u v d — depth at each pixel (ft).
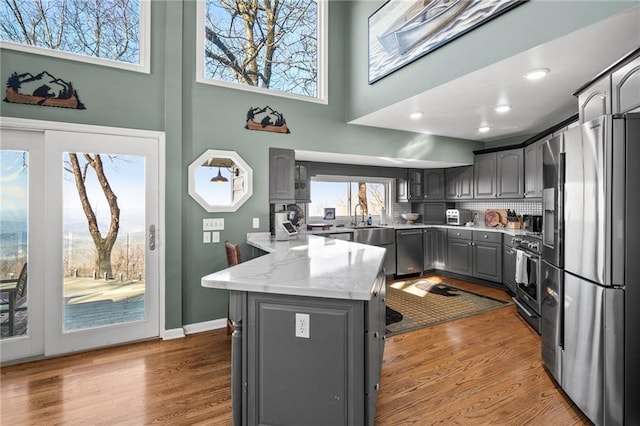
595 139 6.05
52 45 9.24
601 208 5.93
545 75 8.79
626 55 6.40
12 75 8.52
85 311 9.43
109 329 9.65
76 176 9.27
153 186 10.17
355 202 18.65
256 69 12.55
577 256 6.60
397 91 11.09
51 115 8.90
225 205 11.23
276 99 12.18
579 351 6.48
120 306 9.84
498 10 7.89
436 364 8.38
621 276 5.79
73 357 8.97
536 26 7.18
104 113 9.46
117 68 9.61
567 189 6.98
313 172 16.07
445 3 9.32
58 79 8.97
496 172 16.70
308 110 12.81
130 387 7.43
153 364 8.54
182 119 10.58
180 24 10.41
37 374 8.03
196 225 10.81
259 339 5.28
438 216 19.99
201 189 11.15
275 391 5.24
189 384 7.56
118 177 9.76
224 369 8.27
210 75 11.67
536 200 15.40
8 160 8.68
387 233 16.99
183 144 10.61
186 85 10.65
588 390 6.21
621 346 5.79
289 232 11.43
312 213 17.22
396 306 12.96
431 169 19.70
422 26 10.05
